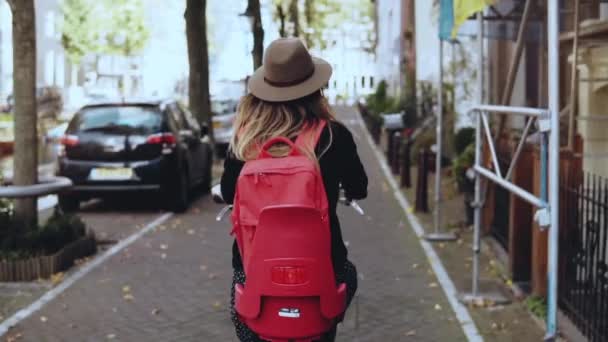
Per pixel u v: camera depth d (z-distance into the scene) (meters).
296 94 3.42
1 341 5.82
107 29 39.25
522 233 7.28
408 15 30.33
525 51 12.94
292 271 3.23
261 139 3.44
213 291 7.25
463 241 9.60
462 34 10.95
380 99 29.89
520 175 7.17
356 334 5.95
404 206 12.67
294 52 3.43
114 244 9.47
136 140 11.70
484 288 7.23
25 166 7.86
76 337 5.93
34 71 7.89
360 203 13.05
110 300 6.94
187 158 12.45
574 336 5.48
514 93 13.62
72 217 8.76
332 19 40.28
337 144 3.46
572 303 5.79
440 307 6.66
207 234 10.21
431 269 8.10
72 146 11.75
